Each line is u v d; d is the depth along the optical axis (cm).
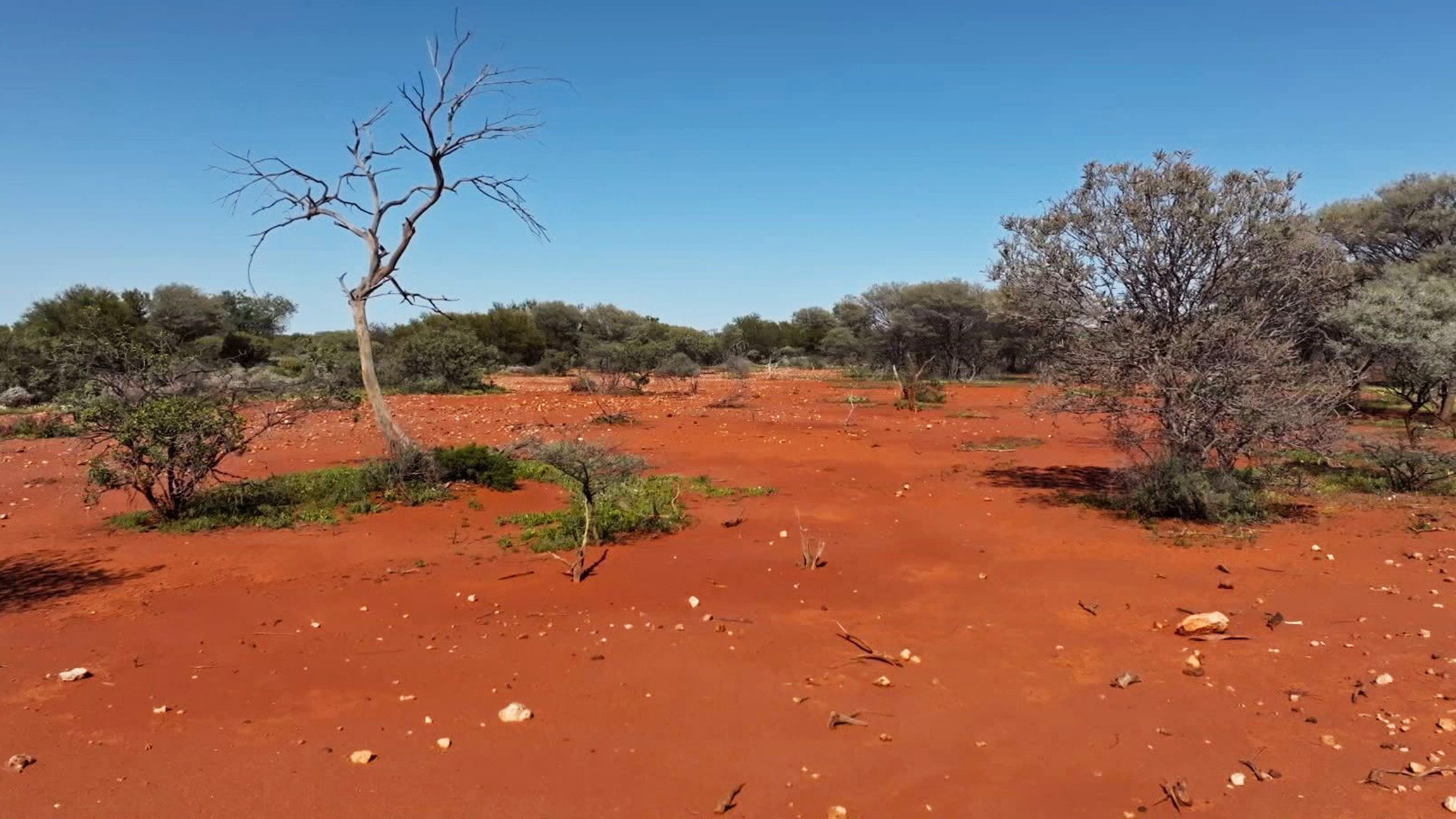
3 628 681
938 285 5119
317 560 884
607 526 977
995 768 458
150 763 457
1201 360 1030
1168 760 464
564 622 686
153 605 739
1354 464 1399
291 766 456
